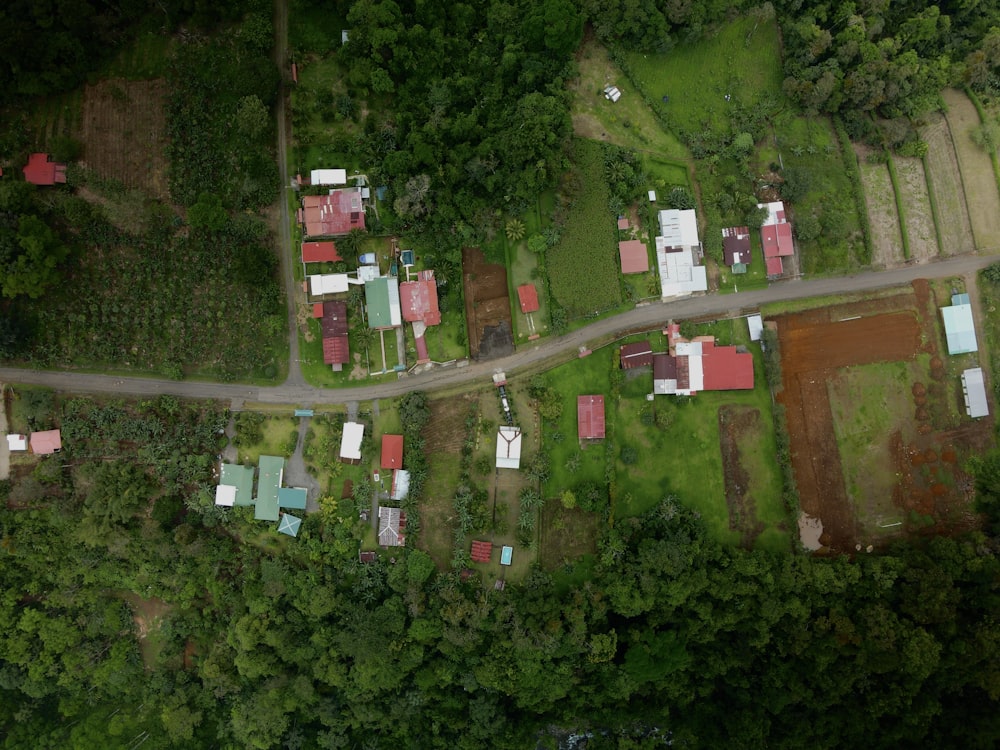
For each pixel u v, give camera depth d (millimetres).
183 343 60562
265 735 60188
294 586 59281
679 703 61219
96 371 60688
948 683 55969
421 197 59438
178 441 59812
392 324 60594
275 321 60656
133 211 58938
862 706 57469
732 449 61562
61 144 58719
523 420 61469
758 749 57750
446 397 61531
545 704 60594
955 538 59250
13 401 60375
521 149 58625
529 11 61125
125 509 58594
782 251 62000
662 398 61750
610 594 58062
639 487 61125
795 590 57500
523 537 59875
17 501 60125
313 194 61219
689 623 58344
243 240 60844
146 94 61375
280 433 60969
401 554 60000
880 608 55656
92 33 60125
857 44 61250
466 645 57312
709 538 59594
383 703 60688
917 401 61594
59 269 59688
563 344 62094
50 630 61375
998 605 54406
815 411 61969
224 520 59812
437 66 61625
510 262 61969
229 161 61562
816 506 61375
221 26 62125
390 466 59906
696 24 61156
